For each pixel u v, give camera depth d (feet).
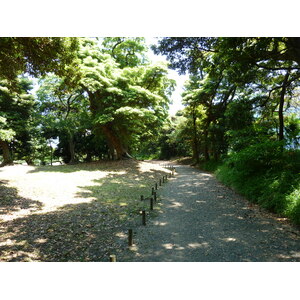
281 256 15.90
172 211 27.73
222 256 16.14
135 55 79.61
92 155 114.42
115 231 21.16
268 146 33.27
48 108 88.53
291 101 53.47
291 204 22.85
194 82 84.02
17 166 70.95
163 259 15.81
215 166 69.46
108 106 67.00
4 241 18.03
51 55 28.27
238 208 28.25
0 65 28.53
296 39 23.89
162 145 147.54
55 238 19.12
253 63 28.50
